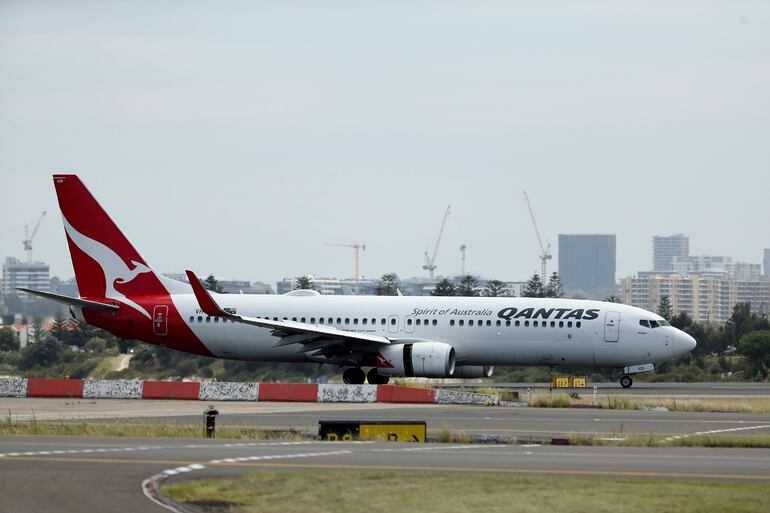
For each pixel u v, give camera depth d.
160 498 76.50
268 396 176.25
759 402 173.62
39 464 90.62
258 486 80.06
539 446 109.06
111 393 183.00
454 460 95.19
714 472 89.31
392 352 197.00
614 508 73.56
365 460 94.75
